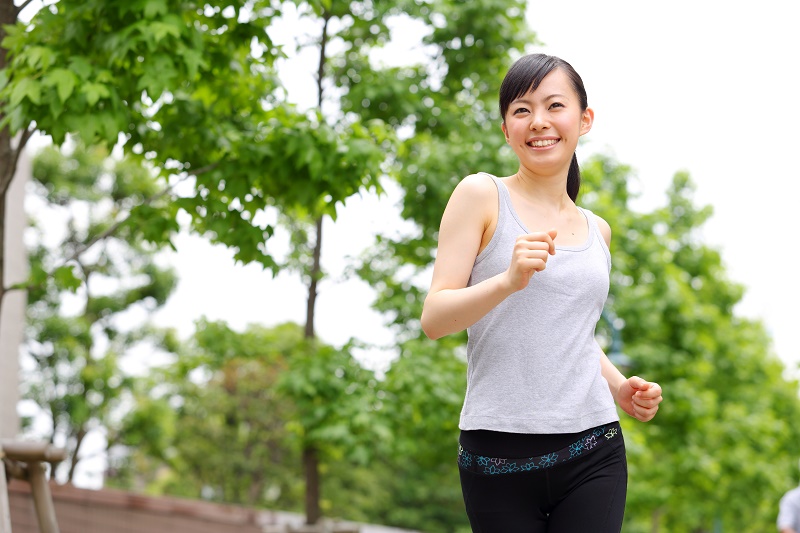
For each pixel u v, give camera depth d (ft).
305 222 36.24
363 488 120.57
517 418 8.34
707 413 61.62
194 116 21.52
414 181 34.99
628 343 61.82
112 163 84.38
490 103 36.99
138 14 17.57
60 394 79.10
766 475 79.51
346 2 34.76
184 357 35.99
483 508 8.60
